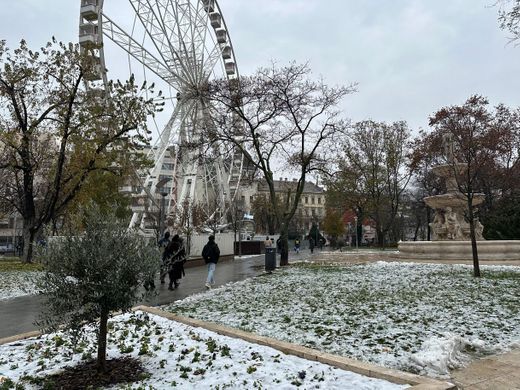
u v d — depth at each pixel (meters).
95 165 26.62
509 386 5.43
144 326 8.62
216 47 40.84
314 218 92.19
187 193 37.81
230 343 7.19
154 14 32.72
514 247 23.73
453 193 26.23
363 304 10.84
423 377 5.18
